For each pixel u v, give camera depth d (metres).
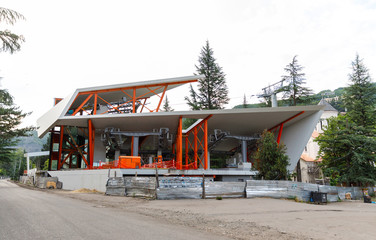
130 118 35.03
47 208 11.84
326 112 73.25
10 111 35.56
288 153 41.41
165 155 48.53
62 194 22.52
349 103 40.69
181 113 33.59
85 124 38.28
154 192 18.03
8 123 36.47
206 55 59.50
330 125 39.59
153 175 28.23
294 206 15.47
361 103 38.66
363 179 28.11
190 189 18.78
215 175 34.69
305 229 8.44
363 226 9.06
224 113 34.12
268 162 23.47
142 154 47.16
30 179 52.44
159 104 36.81
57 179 34.59
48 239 5.92
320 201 20.02
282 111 34.53
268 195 20.31
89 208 12.49
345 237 7.36
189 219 10.09
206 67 59.09
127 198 18.64
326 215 11.91
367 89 38.97
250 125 41.12
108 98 44.25
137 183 19.73
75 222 8.26
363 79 40.19
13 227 7.26
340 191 24.94
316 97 43.84
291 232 7.93
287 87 44.19
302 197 21.05
